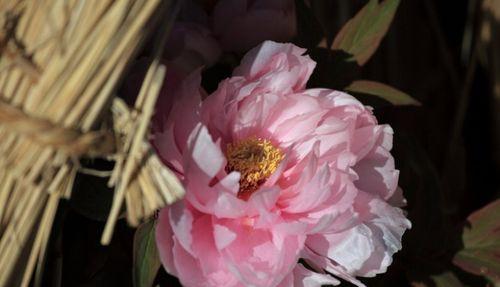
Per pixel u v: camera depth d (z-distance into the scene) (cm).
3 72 54
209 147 57
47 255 64
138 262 61
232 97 63
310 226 60
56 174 55
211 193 59
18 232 56
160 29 57
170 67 64
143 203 57
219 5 67
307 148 65
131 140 55
